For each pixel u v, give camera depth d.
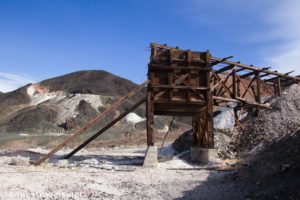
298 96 28.09
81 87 104.56
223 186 13.02
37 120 72.69
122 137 54.16
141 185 14.24
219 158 23.27
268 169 12.92
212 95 24.16
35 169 18.28
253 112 28.52
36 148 40.47
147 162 21.08
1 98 102.75
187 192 12.46
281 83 32.34
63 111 79.19
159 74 22.73
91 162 22.66
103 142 46.66
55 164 21.38
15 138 51.50
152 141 21.66
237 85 26.69
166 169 19.98
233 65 25.34
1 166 18.98
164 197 11.84
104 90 100.81
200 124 24.44
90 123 22.33
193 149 24.20
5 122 75.94
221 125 29.27
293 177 10.80
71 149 38.72
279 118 26.31
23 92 104.81
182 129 63.69
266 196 10.29
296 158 12.03
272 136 24.48
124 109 83.25
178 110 24.44
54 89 110.94
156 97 22.47
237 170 15.84
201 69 23.22
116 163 22.78
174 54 23.02
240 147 25.25
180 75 23.08
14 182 13.47
